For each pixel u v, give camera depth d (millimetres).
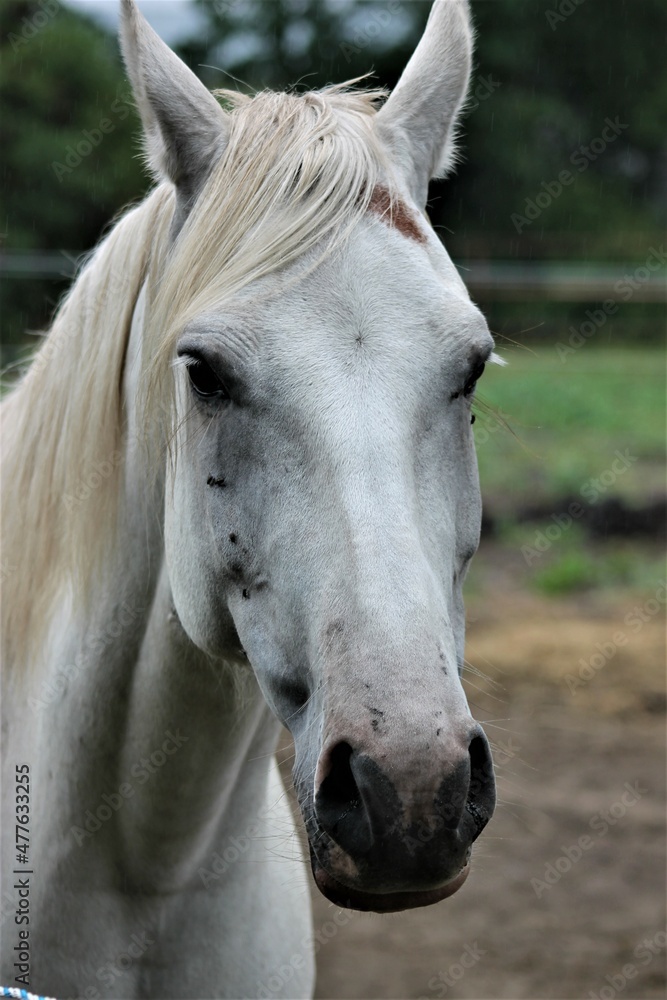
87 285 2396
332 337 1812
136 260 2291
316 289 1840
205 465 1966
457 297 1920
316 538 1754
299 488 1793
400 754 1555
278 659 1854
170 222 2193
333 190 1898
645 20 33188
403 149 2129
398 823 1548
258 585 1891
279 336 1819
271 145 1969
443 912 5008
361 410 1767
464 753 1584
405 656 1613
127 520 2318
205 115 2113
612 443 13914
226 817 2408
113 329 2312
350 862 1626
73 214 21750
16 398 2586
